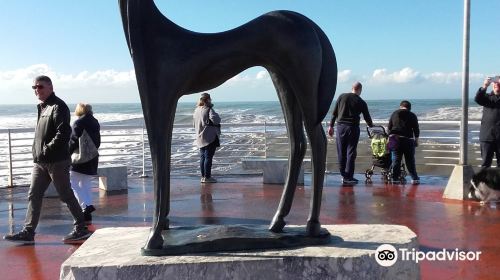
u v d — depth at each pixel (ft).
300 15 11.78
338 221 21.06
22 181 36.91
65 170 18.61
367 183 31.76
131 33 10.86
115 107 366.63
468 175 25.68
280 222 12.25
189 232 12.22
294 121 12.60
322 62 11.76
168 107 11.10
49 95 18.65
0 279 14.39
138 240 12.44
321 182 12.00
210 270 10.44
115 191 30.25
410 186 30.35
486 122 26.73
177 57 11.02
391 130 31.63
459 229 19.19
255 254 10.93
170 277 10.37
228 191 29.55
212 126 32.73
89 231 19.77
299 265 10.67
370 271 10.84
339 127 31.27
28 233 18.52
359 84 31.09
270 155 55.93
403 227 13.32
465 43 24.88
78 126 21.85
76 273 10.34
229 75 11.70
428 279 13.50
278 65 11.50
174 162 44.62
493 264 14.74
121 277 10.34
